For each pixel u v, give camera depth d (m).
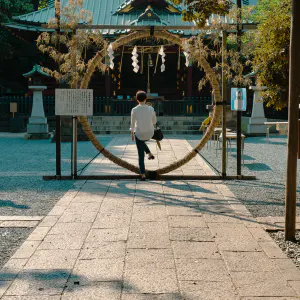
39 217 5.69
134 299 3.27
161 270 3.84
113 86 29.98
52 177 8.52
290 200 4.75
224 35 8.23
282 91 5.95
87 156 12.25
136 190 7.39
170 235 4.86
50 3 31.22
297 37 4.65
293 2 4.62
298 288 3.47
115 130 20.70
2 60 32.25
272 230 5.12
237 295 3.34
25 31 25.89
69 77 8.74
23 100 25.14
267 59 5.64
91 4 29.23
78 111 8.23
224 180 8.42
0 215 5.85
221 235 4.86
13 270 3.85
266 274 3.76
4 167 10.34
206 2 6.09
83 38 8.49
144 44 25.52
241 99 8.45
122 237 4.78
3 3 30.06
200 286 3.51
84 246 4.49
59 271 3.82
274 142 15.79
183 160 8.55
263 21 5.74
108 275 3.73
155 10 28.22
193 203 6.41
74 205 6.29
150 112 8.18
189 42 8.44
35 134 18.61
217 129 11.85
